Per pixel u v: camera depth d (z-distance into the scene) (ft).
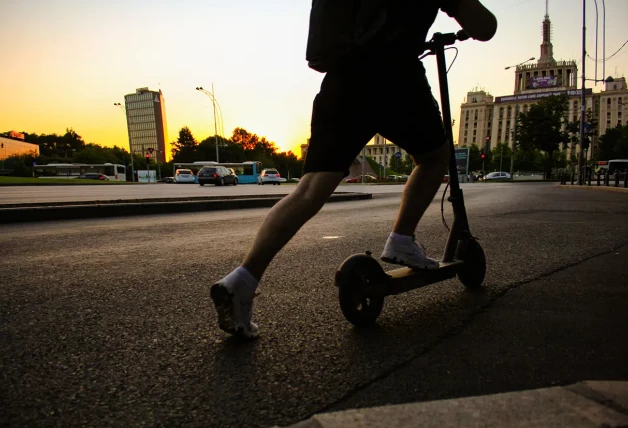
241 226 19.57
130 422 3.80
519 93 498.69
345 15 5.38
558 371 4.80
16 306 7.34
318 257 11.61
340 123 5.43
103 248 13.38
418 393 4.29
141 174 236.43
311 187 5.45
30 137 488.85
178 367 4.94
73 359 5.18
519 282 8.80
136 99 549.13
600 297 7.74
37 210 21.70
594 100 437.58
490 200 37.40
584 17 81.51
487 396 3.90
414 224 6.84
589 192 55.52
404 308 7.14
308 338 5.82
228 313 5.45
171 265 10.78
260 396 4.25
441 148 6.63
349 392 4.32
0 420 3.82
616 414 3.56
